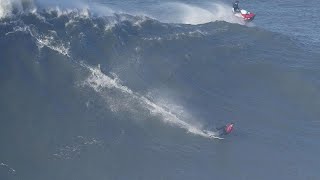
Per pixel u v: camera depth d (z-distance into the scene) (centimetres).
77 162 12812
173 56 17050
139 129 14000
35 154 12850
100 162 12925
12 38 15725
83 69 15300
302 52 18888
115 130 13838
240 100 16012
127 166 12975
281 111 15862
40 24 16362
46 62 15288
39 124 13650
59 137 13375
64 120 13862
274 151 14175
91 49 16088
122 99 14688
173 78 16138
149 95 15112
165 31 18100
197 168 13262
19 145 13038
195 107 15250
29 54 15400
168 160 13350
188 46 17738
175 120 14488
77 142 13325
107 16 17950
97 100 14525
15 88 14500
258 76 17225
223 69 17188
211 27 19350
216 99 15850
